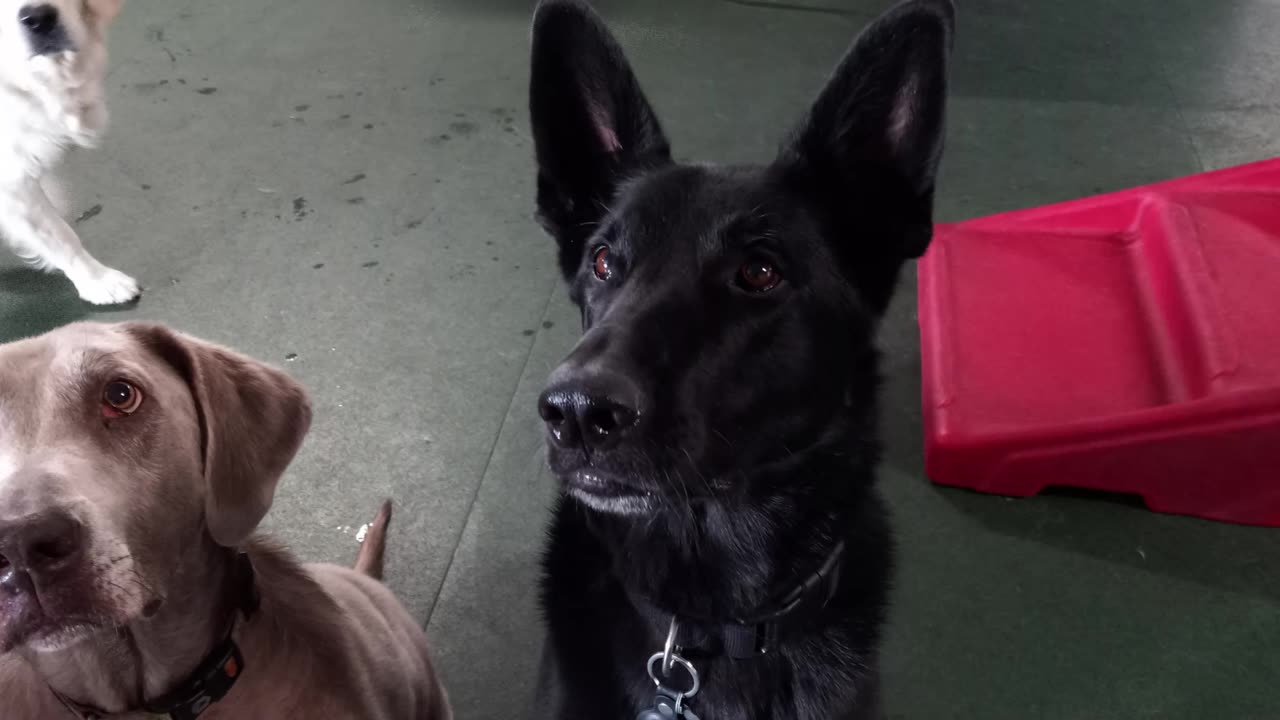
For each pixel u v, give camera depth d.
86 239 1.51
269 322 1.36
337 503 1.16
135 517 0.65
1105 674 1.01
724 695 0.79
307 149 1.69
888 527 0.85
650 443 0.69
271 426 0.74
